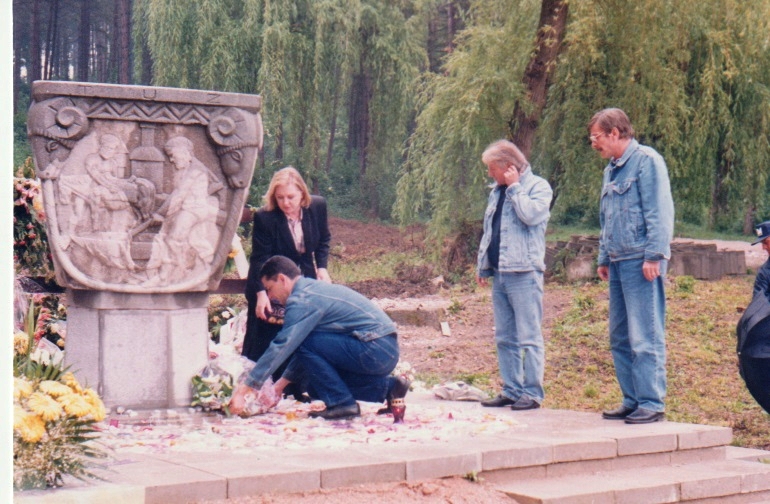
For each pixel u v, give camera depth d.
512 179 6.48
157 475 4.01
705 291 14.59
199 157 6.02
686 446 5.62
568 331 11.92
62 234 5.75
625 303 6.11
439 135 17.70
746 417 8.13
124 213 5.86
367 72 29.56
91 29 47.97
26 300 6.87
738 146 18.11
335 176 36.44
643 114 16.67
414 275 18.12
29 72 43.25
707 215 19.33
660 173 5.88
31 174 7.85
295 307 5.59
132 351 5.91
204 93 5.92
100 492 3.67
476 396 7.09
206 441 4.99
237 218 6.10
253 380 5.53
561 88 17.58
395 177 33.31
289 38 25.05
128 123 5.86
